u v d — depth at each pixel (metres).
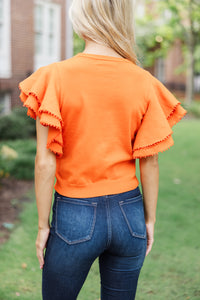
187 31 18.88
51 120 1.34
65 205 1.43
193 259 3.48
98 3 1.45
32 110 1.41
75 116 1.41
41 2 13.02
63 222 1.42
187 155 8.61
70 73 1.41
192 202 5.23
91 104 1.41
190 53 19.45
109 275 1.53
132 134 1.50
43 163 1.40
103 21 1.45
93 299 2.82
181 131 11.52
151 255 3.56
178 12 17.19
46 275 1.47
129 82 1.45
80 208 1.42
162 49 19.52
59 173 1.48
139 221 1.47
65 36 13.88
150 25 17.75
